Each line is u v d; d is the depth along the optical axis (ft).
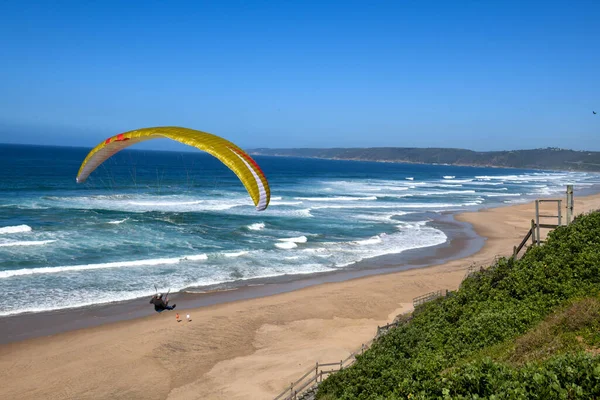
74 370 52.47
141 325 64.64
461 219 165.99
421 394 22.72
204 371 53.42
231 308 72.33
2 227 109.50
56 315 66.03
